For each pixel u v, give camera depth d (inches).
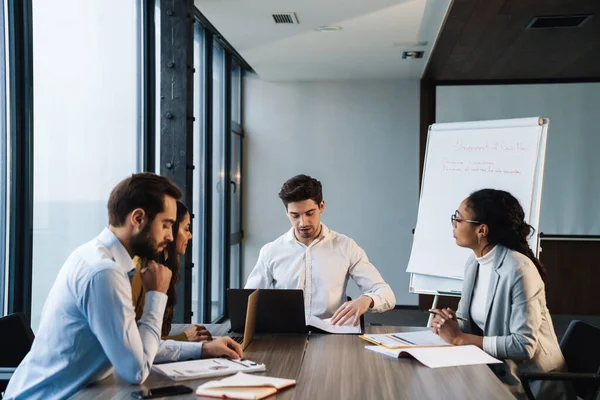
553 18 195.2
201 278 242.4
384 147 302.2
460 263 183.3
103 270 75.1
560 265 291.7
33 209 117.0
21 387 77.4
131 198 79.0
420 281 190.7
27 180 111.8
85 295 74.8
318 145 304.2
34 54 117.2
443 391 77.2
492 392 77.0
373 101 302.2
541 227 292.2
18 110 110.3
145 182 79.7
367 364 90.2
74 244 135.0
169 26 173.0
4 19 108.8
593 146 289.4
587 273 290.5
